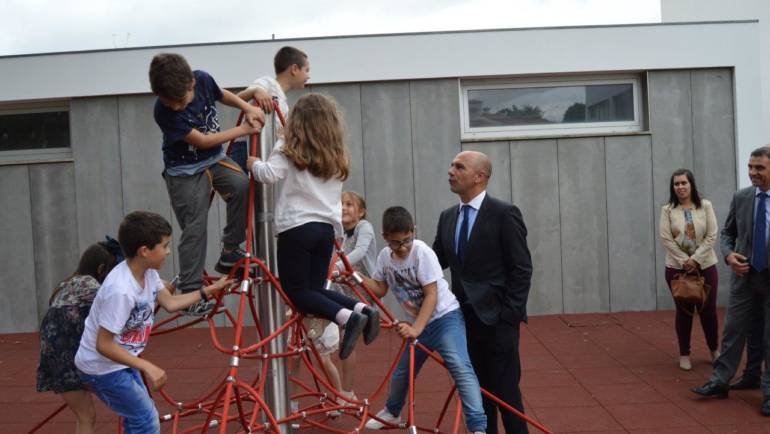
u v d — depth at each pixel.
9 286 8.52
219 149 3.69
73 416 5.48
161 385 3.27
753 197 5.09
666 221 6.21
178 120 3.45
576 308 8.62
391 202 8.48
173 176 3.54
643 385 5.77
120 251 4.20
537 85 8.70
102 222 8.49
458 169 4.02
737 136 8.62
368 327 3.46
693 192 6.13
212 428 5.17
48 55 8.38
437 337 4.02
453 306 4.06
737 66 8.59
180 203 3.56
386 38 8.37
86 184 8.48
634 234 8.62
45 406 5.73
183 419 5.45
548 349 7.04
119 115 8.45
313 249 3.50
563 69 8.48
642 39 8.54
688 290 5.93
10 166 8.48
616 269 8.62
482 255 3.98
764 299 5.02
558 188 8.58
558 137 8.56
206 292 3.42
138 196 8.47
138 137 8.46
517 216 3.97
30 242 8.52
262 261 3.74
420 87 8.47
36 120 8.67
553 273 8.59
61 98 8.43
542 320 8.34
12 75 8.38
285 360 4.00
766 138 10.42
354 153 8.46
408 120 8.47
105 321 3.22
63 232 8.52
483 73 8.43
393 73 8.38
